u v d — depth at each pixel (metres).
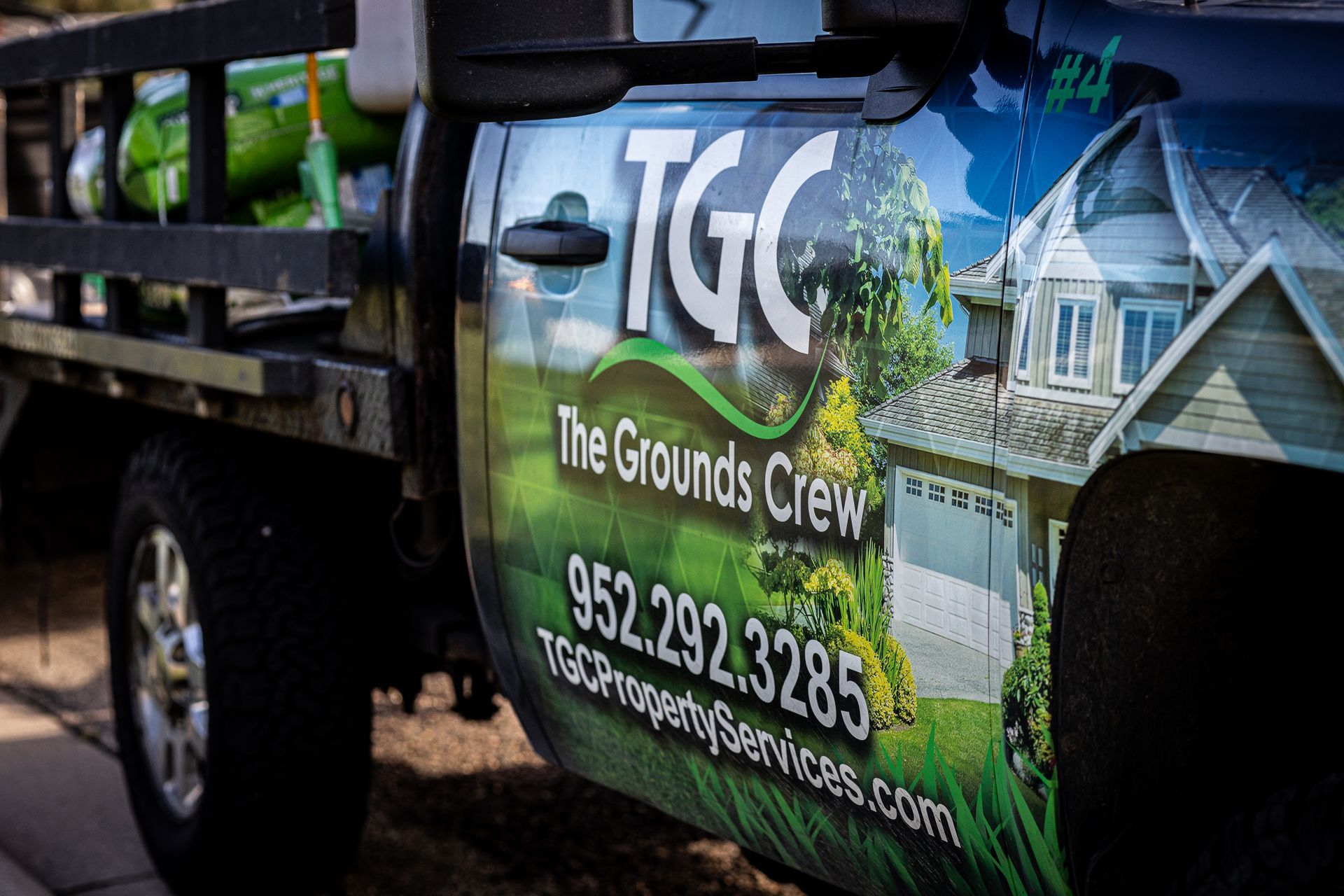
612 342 2.13
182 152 3.40
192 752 3.22
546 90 1.66
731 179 1.98
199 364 2.87
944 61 1.72
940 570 1.69
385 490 3.01
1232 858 1.54
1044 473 1.56
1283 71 1.43
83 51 3.34
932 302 1.69
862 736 1.83
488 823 3.64
